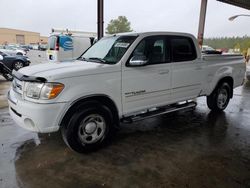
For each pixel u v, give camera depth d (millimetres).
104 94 3383
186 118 5094
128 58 3605
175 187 2641
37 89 2980
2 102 6102
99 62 3750
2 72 7430
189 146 3688
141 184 2699
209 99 5352
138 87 3760
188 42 4469
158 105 4160
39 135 4059
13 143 3725
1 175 2846
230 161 3219
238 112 5574
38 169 2994
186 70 4422
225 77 5340
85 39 12422
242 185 2680
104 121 3494
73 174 2895
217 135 4141
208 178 2811
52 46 12016
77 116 3193
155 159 3266
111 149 3566
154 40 3963
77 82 3145
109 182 2736
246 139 3975
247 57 19438
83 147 3336
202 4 11141
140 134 4172
